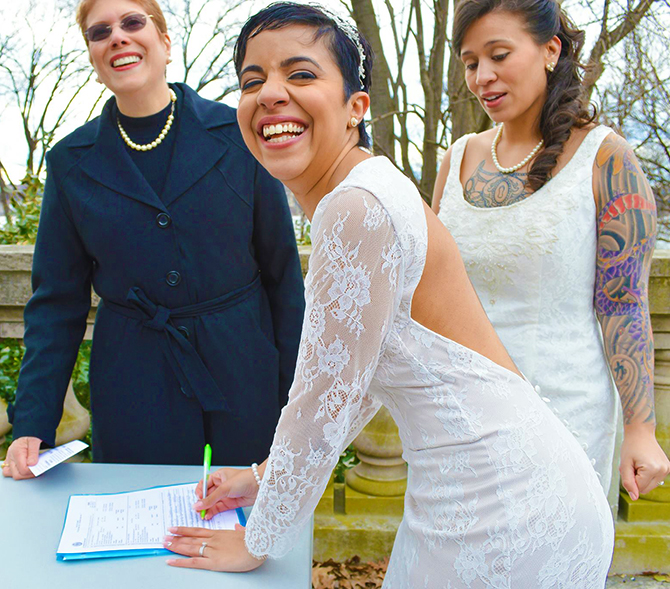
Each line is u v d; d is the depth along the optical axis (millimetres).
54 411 1517
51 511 1256
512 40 1420
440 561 1005
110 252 1542
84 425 2383
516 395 1027
